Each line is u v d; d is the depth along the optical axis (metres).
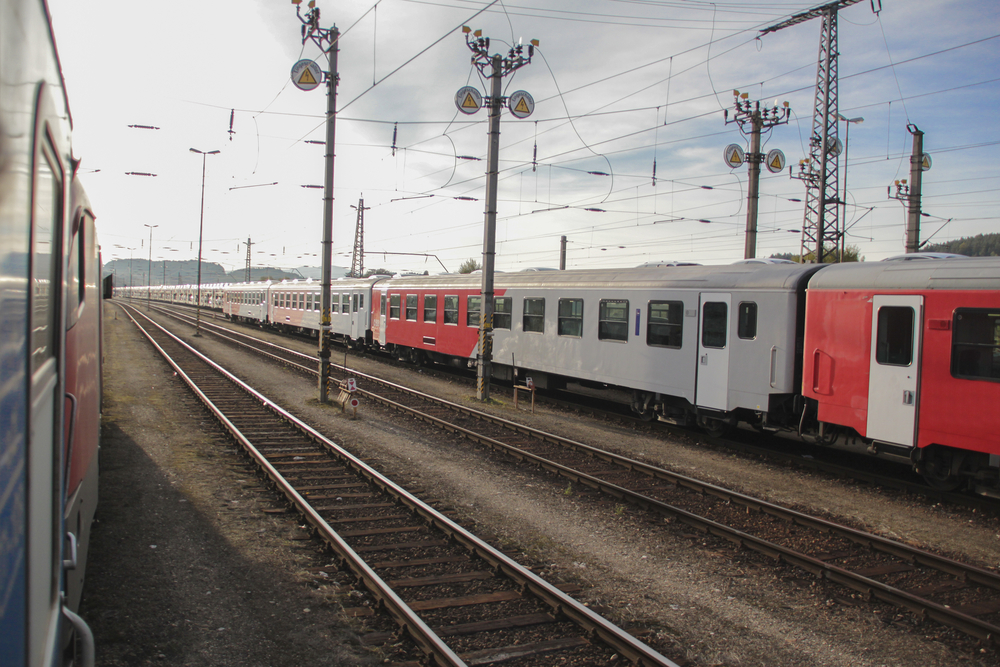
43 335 2.05
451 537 6.84
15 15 1.52
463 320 19.70
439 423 12.90
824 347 10.11
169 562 6.02
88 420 4.89
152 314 58.59
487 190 15.95
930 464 9.12
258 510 7.55
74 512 3.76
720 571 6.34
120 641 4.65
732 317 11.59
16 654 1.58
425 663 4.52
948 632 5.27
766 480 9.72
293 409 14.20
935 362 8.77
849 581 6.02
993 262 8.44
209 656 4.54
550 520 7.64
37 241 1.88
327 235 15.01
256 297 45.03
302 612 5.20
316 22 14.19
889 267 9.47
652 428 13.61
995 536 7.65
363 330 27.27
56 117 2.22
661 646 4.89
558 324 15.67
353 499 8.16
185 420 12.69
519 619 5.14
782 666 4.72
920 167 23.09
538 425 13.38
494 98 15.73
